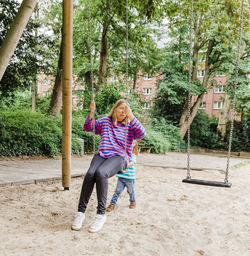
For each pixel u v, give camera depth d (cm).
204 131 2694
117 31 1753
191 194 543
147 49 2402
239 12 1504
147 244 304
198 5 1459
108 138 337
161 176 750
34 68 1129
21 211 381
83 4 1856
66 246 275
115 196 418
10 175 585
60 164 835
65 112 507
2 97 1145
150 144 1664
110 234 320
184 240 327
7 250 255
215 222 392
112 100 1477
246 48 2250
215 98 3969
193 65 2344
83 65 2278
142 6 1398
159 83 2427
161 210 430
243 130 2727
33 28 1129
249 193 591
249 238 345
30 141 959
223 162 1311
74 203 443
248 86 2195
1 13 980
